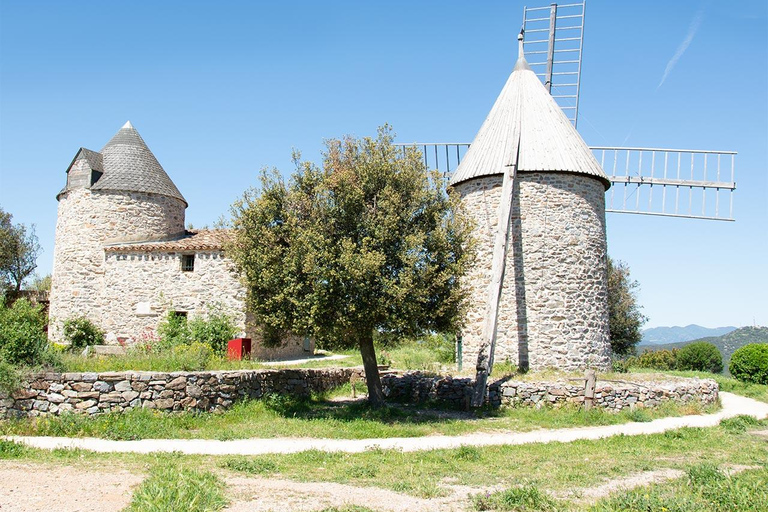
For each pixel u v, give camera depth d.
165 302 27.23
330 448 12.34
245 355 20.72
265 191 16.42
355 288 15.03
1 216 42.66
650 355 38.16
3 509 7.16
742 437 14.41
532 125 22.48
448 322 16.62
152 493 7.45
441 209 16.59
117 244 28.67
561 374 20.05
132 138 31.33
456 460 11.23
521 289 21.33
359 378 22.42
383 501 8.27
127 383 13.95
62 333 28.66
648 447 12.89
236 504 7.86
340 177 15.67
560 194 21.62
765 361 27.78
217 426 14.32
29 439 12.16
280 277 15.51
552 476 10.06
